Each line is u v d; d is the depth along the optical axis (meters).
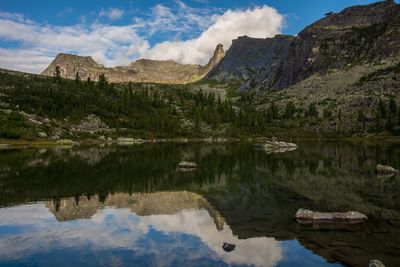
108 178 54.12
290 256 20.89
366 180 50.75
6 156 96.62
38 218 30.67
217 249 22.33
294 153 103.75
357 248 22.05
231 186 46.81
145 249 22.47
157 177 55.38
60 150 124.50
